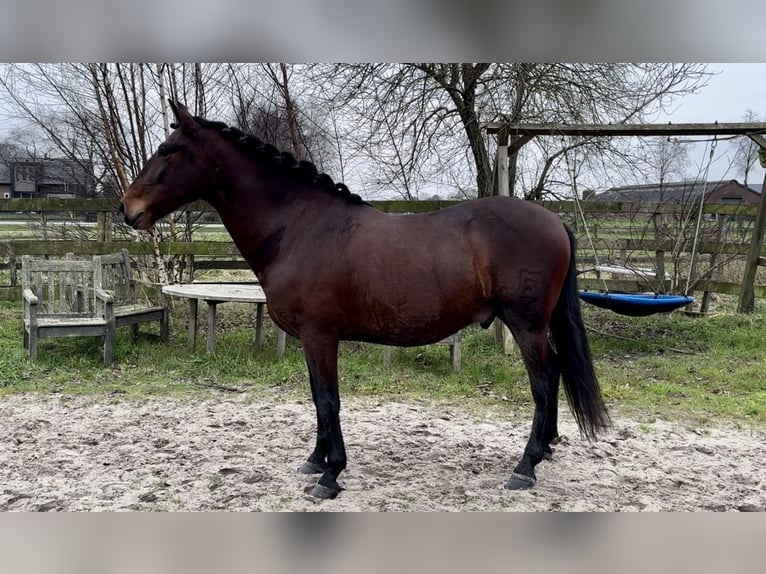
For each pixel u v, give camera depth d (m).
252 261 3.08
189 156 2.93
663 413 4.44
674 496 3.04
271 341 6.34
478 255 2.92
